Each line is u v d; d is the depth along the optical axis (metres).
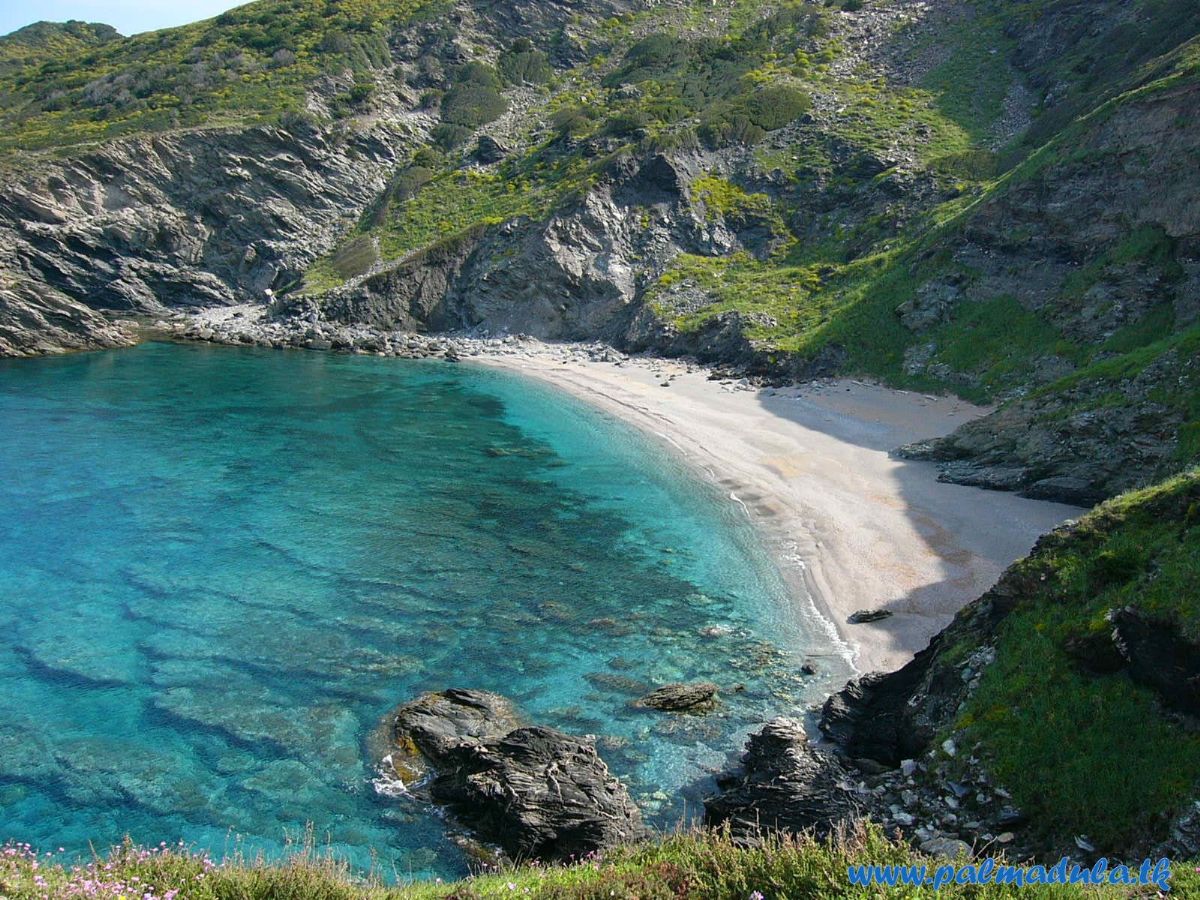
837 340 55.88
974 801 15.66
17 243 79.00
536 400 55.72
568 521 34.53
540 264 76.75
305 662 23.72
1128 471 31.47
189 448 43.56
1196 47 54.03
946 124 80.31
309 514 34.88
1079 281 47.94
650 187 80.19
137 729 20.59
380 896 11.98
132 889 10.36
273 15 127.81
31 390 54.84
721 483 38.53
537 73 116.56
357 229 92.56
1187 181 44.50
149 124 95.69
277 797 18.47
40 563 29.47
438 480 39.47
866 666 23.69
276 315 81.62
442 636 25.31
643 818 17.84
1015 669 17.22
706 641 25.25
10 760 19.36
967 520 32.47
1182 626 14.77
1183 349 31.75
